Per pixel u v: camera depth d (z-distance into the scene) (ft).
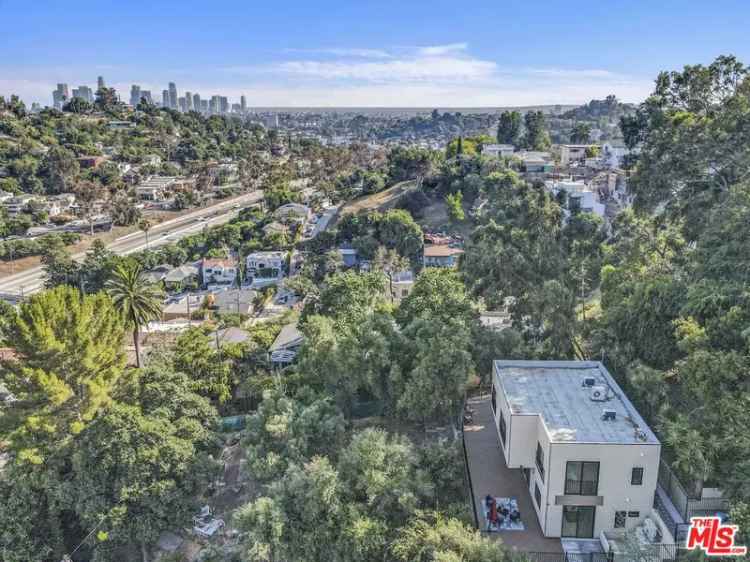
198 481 100.53
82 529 105.81
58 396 103.50
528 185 242.78
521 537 75.41
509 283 119.65
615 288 117.39
